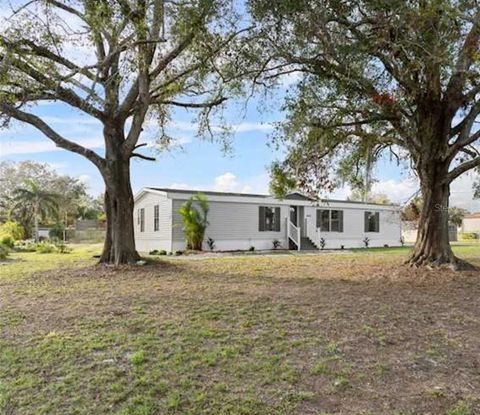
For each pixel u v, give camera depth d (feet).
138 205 77.56
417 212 42.57
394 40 27.45
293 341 15.98
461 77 31.04
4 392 11.78
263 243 73.67
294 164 40.04
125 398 11.43
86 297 24.32
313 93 32.83
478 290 26.86
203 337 16.42
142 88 36.40
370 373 13.08
